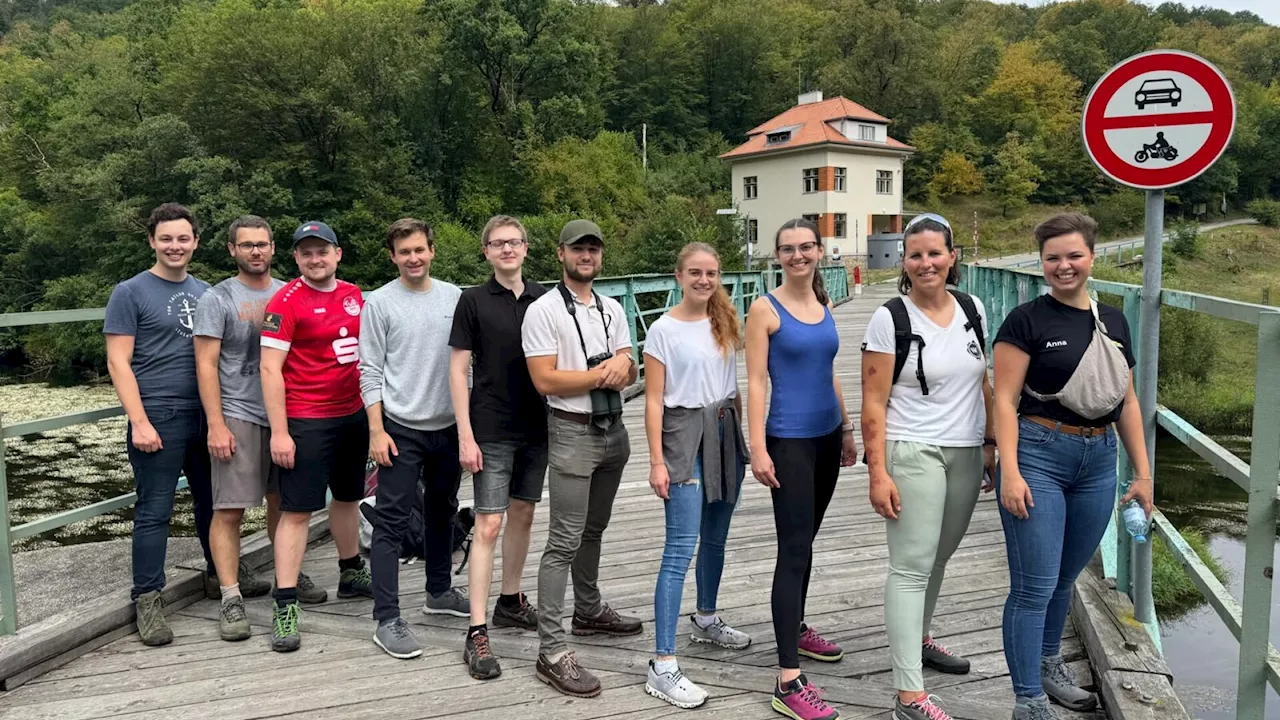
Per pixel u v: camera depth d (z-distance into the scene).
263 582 3.72
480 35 36.41
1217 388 19.53
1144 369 2.89
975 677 2.84
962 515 2.52
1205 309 2.49
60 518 3.17
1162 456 14.59
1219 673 6.05
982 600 3.50
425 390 3.15
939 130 56.97
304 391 3.20
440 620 3.43
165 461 3.24
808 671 2.91
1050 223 2.32
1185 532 9.91
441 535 3.44
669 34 56.97
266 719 2.61
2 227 30.08
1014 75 62.81
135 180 27.25
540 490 3.18
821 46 62.44
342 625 3.35
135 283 3.22
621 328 3.02
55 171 29.33
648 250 27.41
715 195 43.59
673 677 2.69
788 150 40.25
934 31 69.19
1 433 2.93
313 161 30.03
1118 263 34.97
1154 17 77.62
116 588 3.70
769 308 2.59
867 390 2.48
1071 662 2.91
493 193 36.75
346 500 3.54
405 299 3.18
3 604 2.97
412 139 36.28
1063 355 2.28
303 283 3.23
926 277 2.40
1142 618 2.89
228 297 3.31
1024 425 2.38
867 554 4.11
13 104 36.88
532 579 3.88
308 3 34.50
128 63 36.00
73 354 25.86
